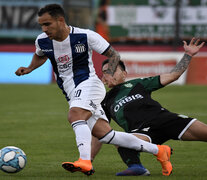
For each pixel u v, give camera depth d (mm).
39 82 75750
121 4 75812
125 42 76375
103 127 18688
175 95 57531
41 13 18328
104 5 76000
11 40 76500
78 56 19094
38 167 20891
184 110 43281
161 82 20047
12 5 76375
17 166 18344
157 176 18578
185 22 75500
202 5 74875
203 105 47250
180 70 19938
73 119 18219
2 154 18375
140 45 76250
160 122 19375
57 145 27141
